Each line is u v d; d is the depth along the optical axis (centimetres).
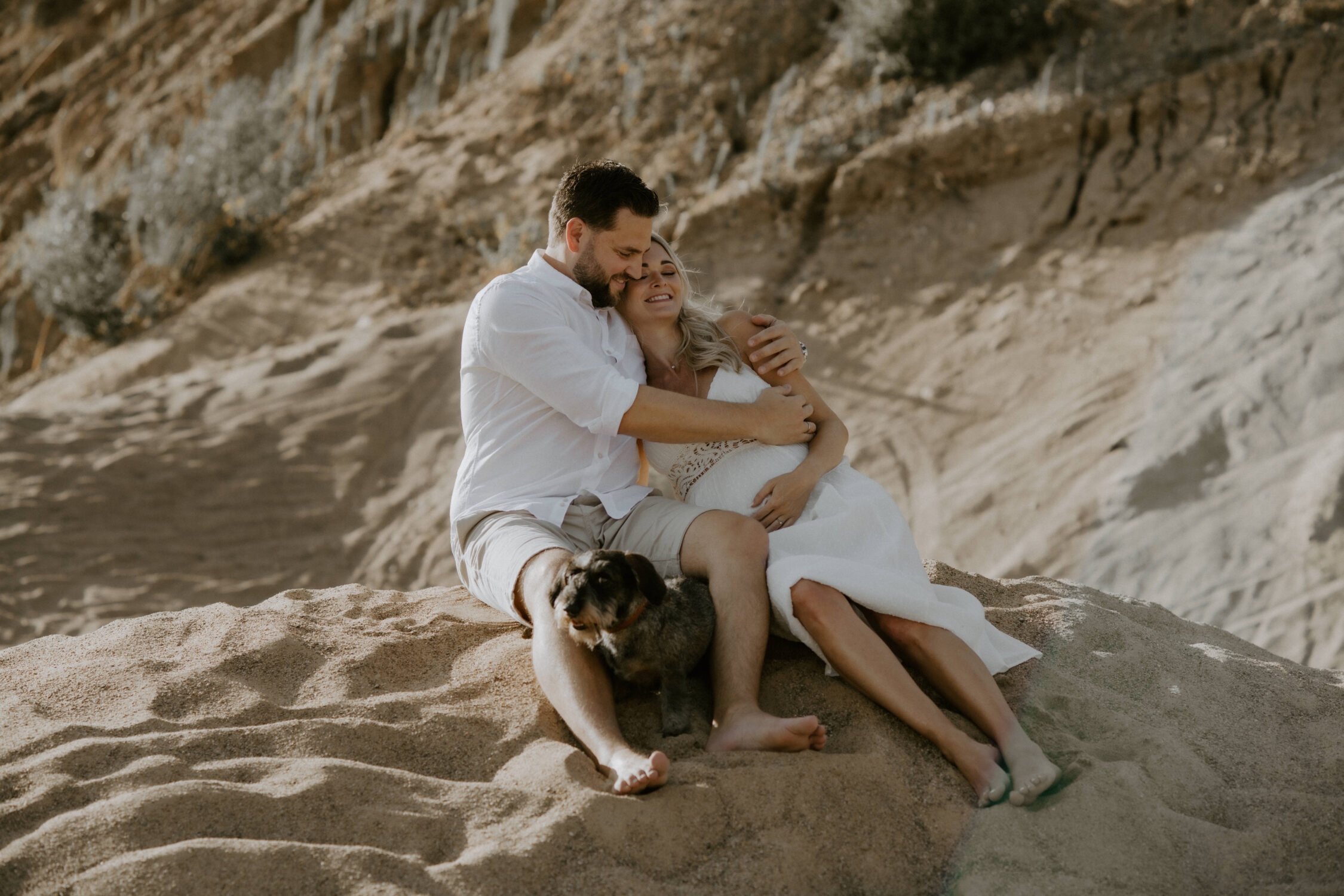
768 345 338
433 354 1155
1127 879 244
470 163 1416
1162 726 306
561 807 247
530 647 330
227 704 295
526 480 326
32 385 1355
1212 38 1137
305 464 1041
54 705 295
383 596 393
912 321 1048
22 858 227
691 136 1315
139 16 2025
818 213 1190
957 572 395
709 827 247
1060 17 1219
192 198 1439
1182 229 1008
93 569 906
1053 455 857
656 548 318
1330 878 250
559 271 332
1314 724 313
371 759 276
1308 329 852
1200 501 777
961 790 268
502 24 1598
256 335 1281
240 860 223
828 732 290
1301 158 1005
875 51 1287
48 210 1606
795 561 295
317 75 1658
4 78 2041
